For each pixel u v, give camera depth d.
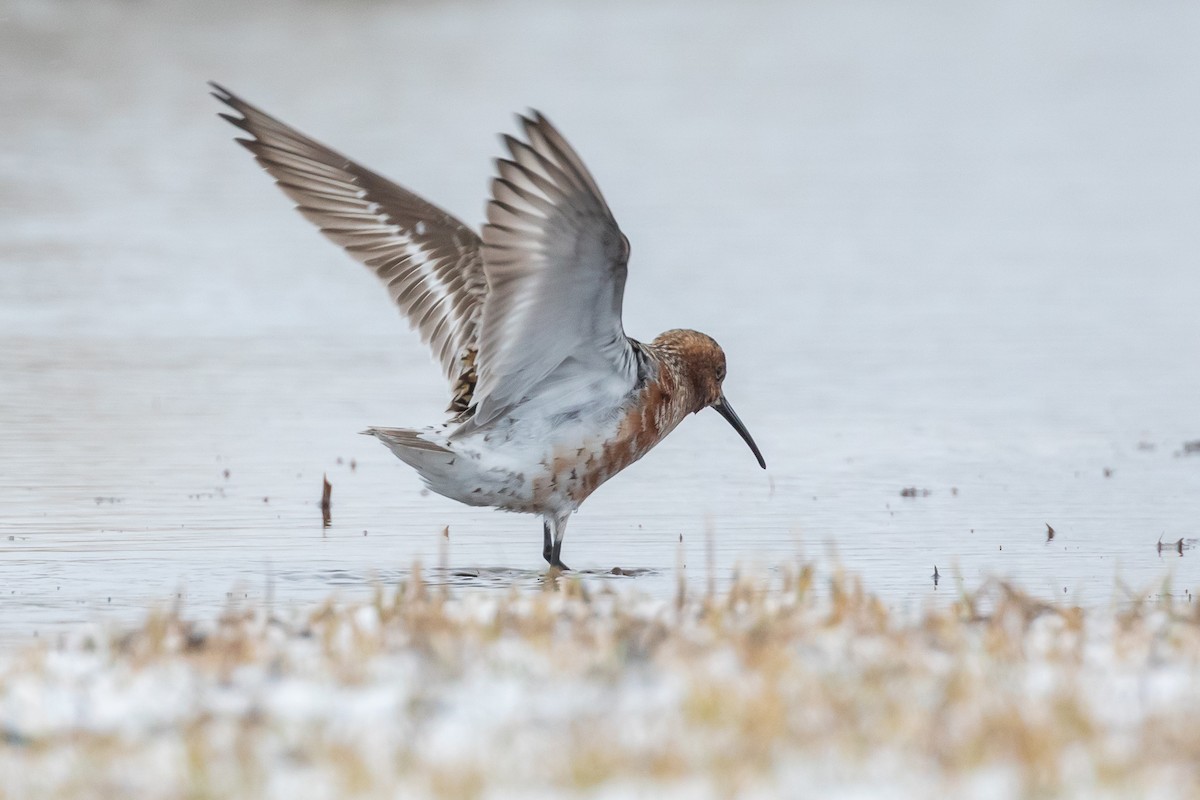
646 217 31.30
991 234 30.31
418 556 12.96
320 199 12.04
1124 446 17.19
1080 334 22.78
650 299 24.53
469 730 7.12
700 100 46.94
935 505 14.75
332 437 17.41
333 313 24.02
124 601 11.40
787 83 51.09
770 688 7.28
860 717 7.11
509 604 9.62
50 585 11.88
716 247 28.62
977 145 40.81
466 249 12.23
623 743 6.82
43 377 19.86
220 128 40.59
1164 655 8.31
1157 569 12.52
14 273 26.05
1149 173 37.06
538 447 11.63
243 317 23.61
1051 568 12.55
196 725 7.30
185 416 18.17
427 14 65.44
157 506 14.55
